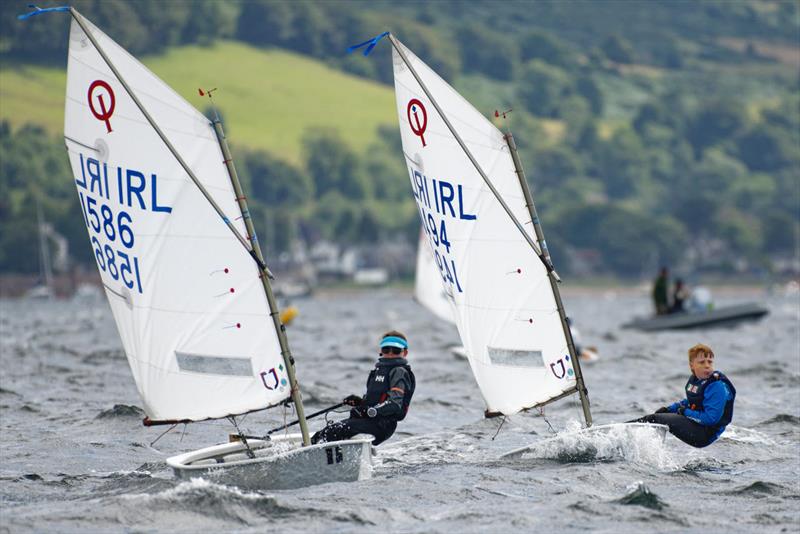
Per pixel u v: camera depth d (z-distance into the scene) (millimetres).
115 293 49844
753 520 41812
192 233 48906
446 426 68688
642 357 119125
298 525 40875
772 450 57344
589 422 55688
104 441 62969
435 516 42438
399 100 57312
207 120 48750
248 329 49188
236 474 46656
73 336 178625
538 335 56094
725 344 144000
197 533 39938
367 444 49094
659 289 173000
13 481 50500
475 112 55844
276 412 74062
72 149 49406
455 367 111125
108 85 48656
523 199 55656
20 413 75312
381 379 50812
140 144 48750
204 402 49406
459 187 56500
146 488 47094
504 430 66438
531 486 47844
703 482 49000
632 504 44156
